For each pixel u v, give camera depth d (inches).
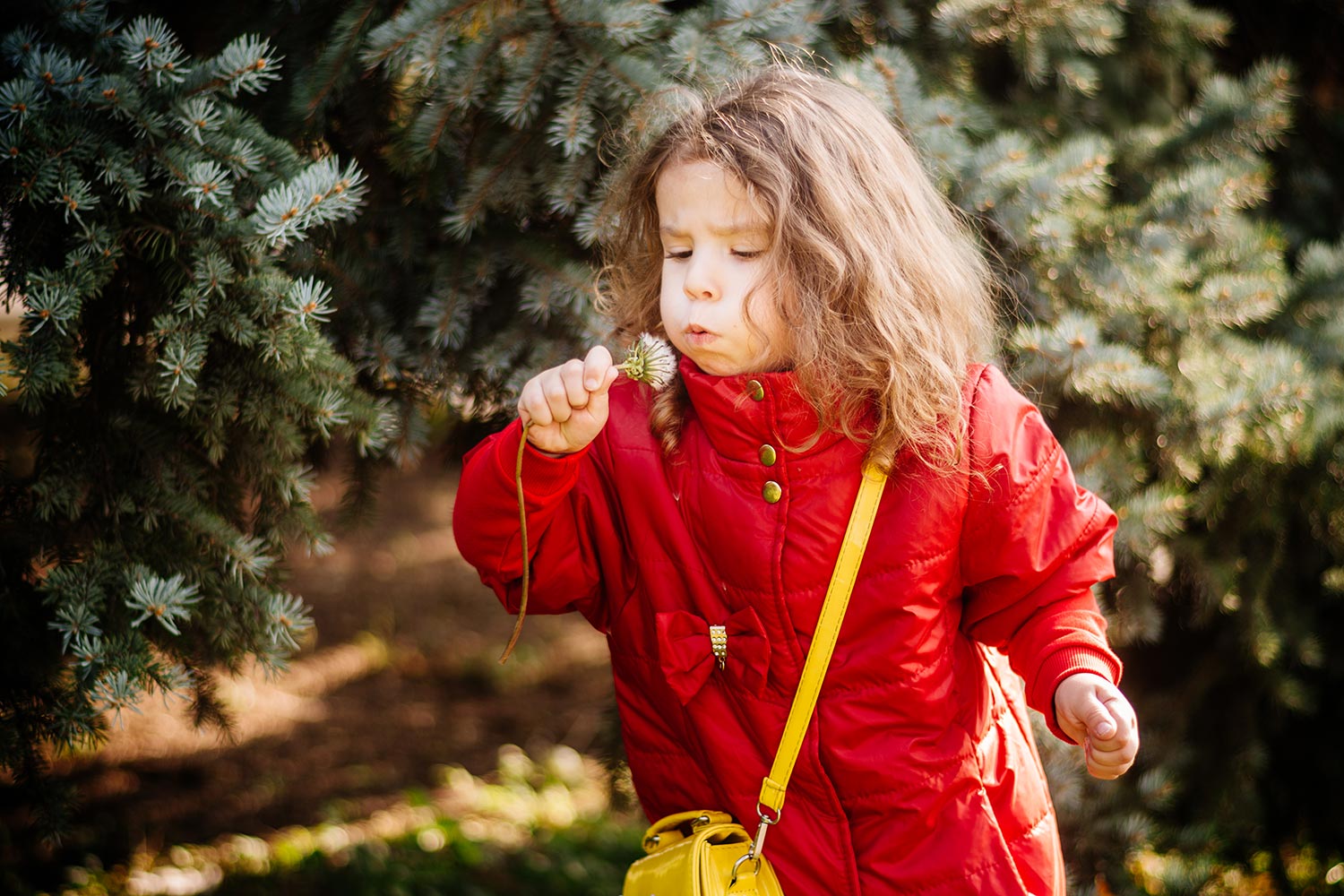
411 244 86.4
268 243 72.2
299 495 80.7
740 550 57.2
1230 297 85.3
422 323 81.9
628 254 66.5
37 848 135.6
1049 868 60.4
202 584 77.9
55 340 71.4
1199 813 110.7
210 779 170.1
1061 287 86.0
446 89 77.6
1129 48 105.8
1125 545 85.7
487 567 59.0
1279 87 95.6
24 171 70.1
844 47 91.9
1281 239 93.3
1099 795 101.0
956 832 57.1
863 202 57.5
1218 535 96.0
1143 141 99.7
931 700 57.2
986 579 58.5
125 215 74.5
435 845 147.4
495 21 78.7
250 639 79.3
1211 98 97.7
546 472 55.0
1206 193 89.0
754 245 55.6
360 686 214.1
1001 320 85.3
